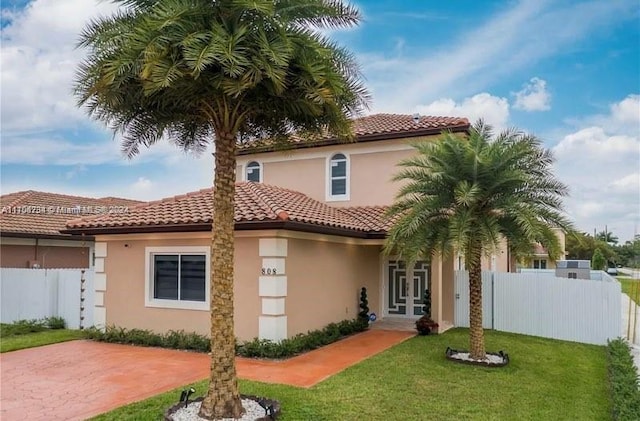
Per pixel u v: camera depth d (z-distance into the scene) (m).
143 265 16.66
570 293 17.59
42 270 20.45
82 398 10.19
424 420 8.77
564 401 10.13
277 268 14.41
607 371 13.01
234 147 9.04
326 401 9.68
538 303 18.14
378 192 21.47
